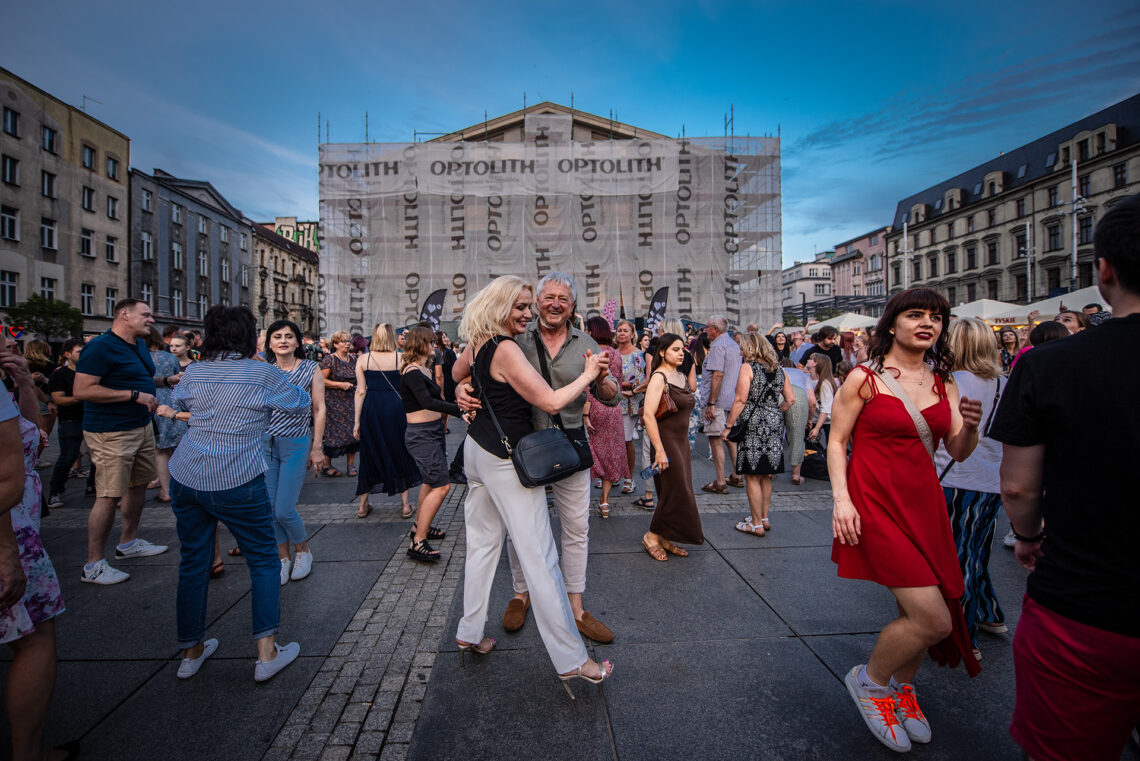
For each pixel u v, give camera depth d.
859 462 2.16
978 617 2.82
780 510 5.09
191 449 2.47
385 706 2.30
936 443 2.14
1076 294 15.00
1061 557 1.33
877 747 2.04
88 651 2.73
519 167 22.31
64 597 3.33
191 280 36.62
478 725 2.17
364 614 3.13
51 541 4.39
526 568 2.33
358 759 2.00
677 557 3.93
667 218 22.55
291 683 2.47
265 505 2.57
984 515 2.77
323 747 2.07
